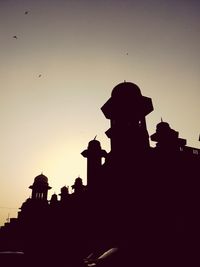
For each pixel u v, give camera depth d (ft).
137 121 51.44
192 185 42.45
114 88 56.44
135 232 39.65
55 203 98.63
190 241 29.73
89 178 65.36
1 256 33.73
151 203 40.47
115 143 51.65
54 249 42.24
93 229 55.16
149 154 45.27
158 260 25.21
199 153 52.21
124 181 46.24
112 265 26.45
